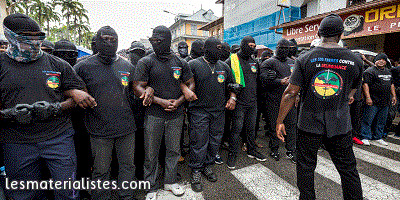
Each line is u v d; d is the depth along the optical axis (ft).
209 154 8.71
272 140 10.59
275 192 7.69
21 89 4.70
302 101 5.74
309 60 5.36
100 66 5.94
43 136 5.01
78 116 7.12
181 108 7.45
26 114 4.55
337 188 8.02
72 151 5.59
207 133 8.20
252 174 9.06
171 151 7.54
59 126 5.29
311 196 5.77
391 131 16.06
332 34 5.26
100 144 6.06
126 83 6.30
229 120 11.73
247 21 55.36
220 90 8.21
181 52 13.70
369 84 12.45
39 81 4.85
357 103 12.77
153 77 6.84
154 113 7.02
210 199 7.27
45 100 4.96
